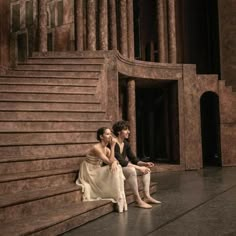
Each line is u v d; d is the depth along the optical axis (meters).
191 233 3.58
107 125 6.84
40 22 10.05
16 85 7.43
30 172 4.68
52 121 6.33
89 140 6.29
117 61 8.68
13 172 4.62
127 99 9.86
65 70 8.08
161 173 9.37
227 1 11.66
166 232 3.63
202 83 10.53
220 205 4.95
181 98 10.38
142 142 13.16
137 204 4.97
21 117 6.41
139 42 13.33
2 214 3.46
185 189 6.47
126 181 5.34
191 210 4.67
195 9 13.38
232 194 5.82
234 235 3.50
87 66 8.24
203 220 4.12
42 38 10.03
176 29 12.89
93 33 10.14
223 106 10.59
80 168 4.97
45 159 5.03
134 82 9.91
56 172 4.77
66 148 5.74
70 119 6.52
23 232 3.10
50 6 12.93
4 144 5.02
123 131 5.16
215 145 12.69
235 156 10.56
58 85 7.52
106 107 8.00
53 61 8.57
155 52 12.97
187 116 10.34
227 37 11.61
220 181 7.43
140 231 3.68
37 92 7.12
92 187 4.80
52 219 3.61
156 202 5.16
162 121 12.89
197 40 13.31
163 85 11.36
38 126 6.21
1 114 6.30
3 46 13.30
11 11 13.65
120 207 4.62
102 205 4.43
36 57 8.66
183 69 10.46
